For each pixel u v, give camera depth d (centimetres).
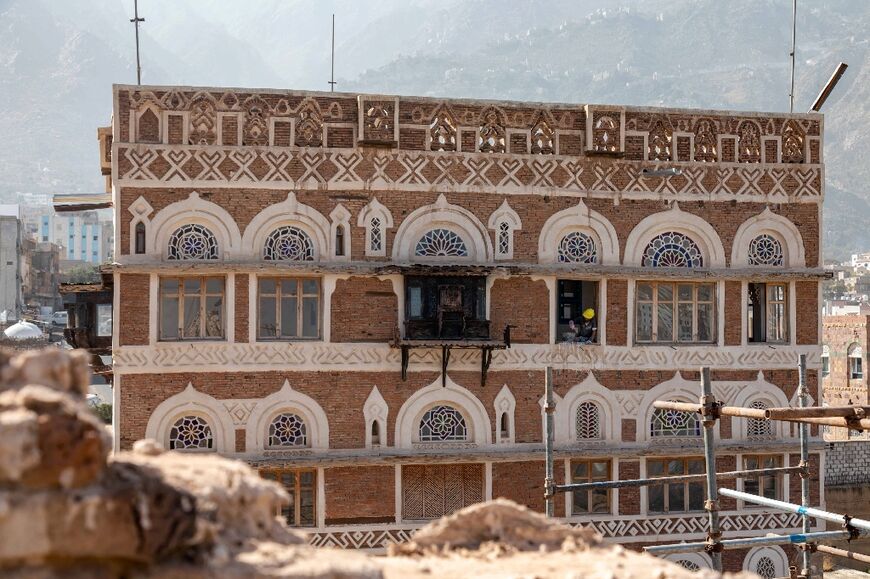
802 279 3981
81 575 977
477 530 1407
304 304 3694
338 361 3675
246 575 1025
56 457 955
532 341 3806
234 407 3616
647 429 3881
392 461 3666
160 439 3578
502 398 3781
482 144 3806
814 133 4053
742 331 3975
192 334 3634
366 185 3706
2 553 940
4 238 11450
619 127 3875
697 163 3944
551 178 3838
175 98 3612
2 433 934
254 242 3638
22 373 1040
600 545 1395
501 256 3794
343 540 3647
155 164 3594
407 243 3731
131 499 991
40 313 12275
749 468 3972
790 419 2377
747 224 3984
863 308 11062
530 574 1220
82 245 19575
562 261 3856
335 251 3688
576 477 3850
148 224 3588
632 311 3894
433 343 3647
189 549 1040
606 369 3866
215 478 1144
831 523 4941
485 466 3759
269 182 3650
